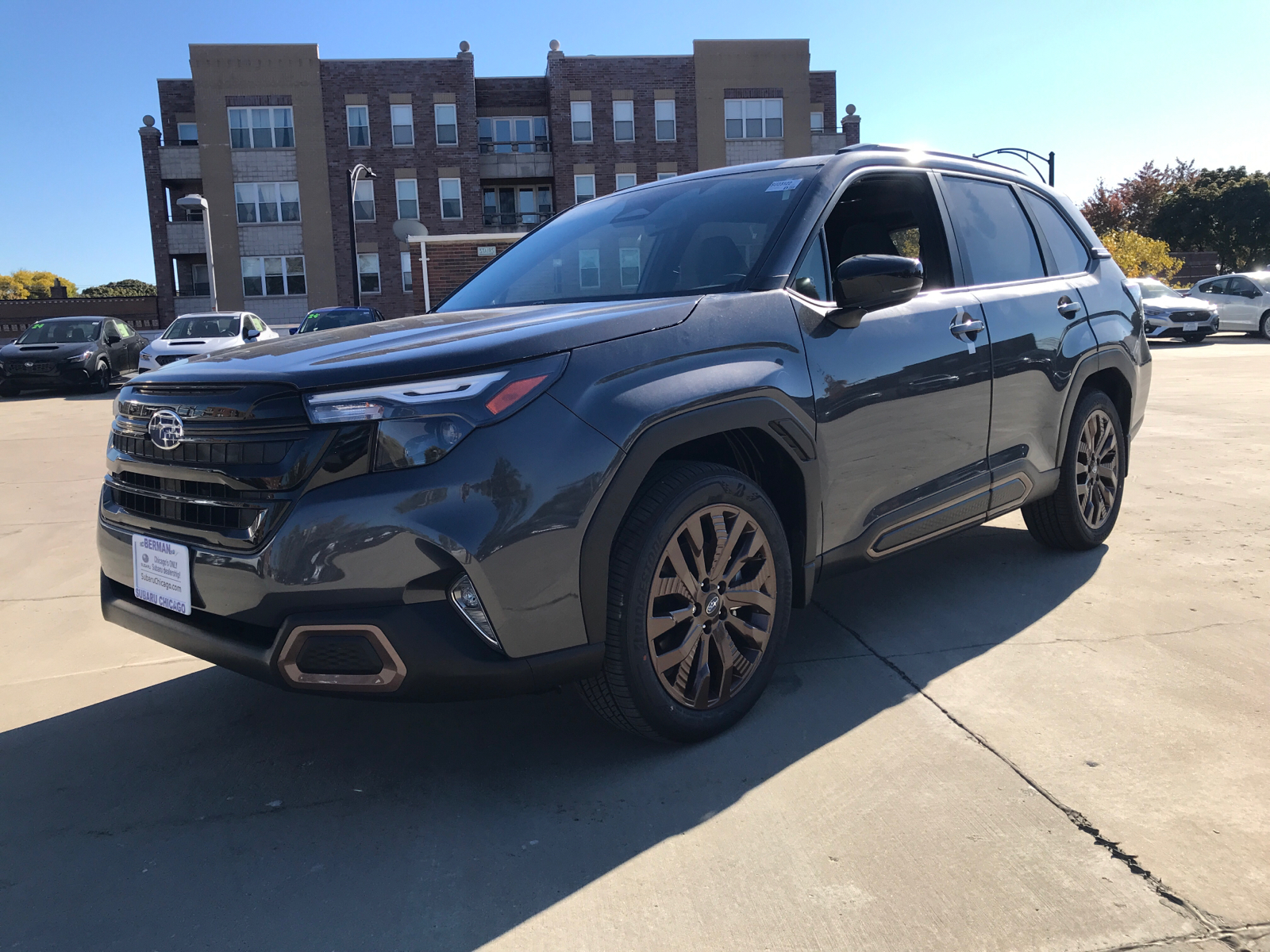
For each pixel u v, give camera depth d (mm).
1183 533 4305
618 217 3217
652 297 2645
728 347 2340
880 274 2461
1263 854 1848
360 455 1916
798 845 1940
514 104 38062
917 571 3871
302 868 1926
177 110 36844
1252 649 2904
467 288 3311
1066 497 3727
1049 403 3473
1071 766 2225
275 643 1964
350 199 27469
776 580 2494
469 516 1906
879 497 2775
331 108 35906
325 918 1760
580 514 2016
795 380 2451
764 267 2578
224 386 2049
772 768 2266
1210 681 2676
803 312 2557
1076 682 2701
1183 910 1689
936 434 2943
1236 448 6551
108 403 14219
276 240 36156
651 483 2221
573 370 2062
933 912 1711
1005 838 1937
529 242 3467
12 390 16234
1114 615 3250
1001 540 4297
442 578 1913
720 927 1693
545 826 2051
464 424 1932
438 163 36375
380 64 36000
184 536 2146
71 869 1945
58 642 3391
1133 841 1908
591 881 1847
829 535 2631
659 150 37375
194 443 2084
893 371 2754
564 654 2049
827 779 2203
